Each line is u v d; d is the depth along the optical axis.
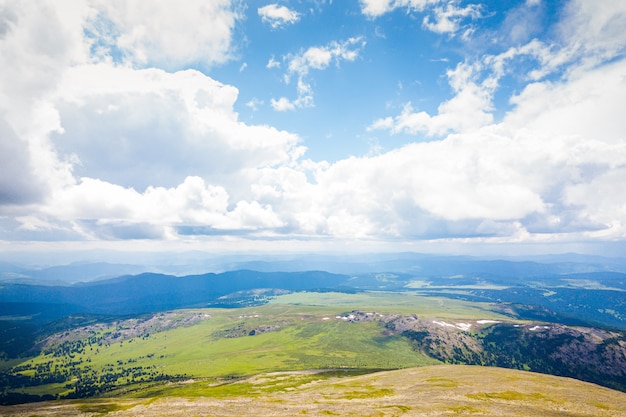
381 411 92.38
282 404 109.12
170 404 121.88
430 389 124.62
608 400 103.75
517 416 82.44
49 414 125.38
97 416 113.50
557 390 118.38
